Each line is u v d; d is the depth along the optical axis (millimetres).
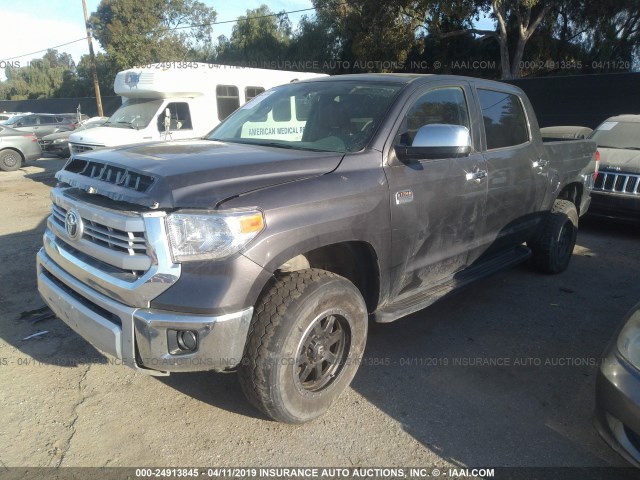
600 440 2939
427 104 3666
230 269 2467
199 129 10891
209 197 2498
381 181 3146
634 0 24438
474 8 24078
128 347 2549
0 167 14352
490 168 4059
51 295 3062
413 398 3287
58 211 3158
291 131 3670
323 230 2779
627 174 7039
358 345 3121
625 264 6125
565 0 24844
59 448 2754
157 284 2463
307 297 2727
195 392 3303
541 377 3570
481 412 3164
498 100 4422
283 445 2822
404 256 3373
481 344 4031
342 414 3105
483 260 4434
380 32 22672
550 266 5492
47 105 34875
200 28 40000
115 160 2826
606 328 4363
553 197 5121
